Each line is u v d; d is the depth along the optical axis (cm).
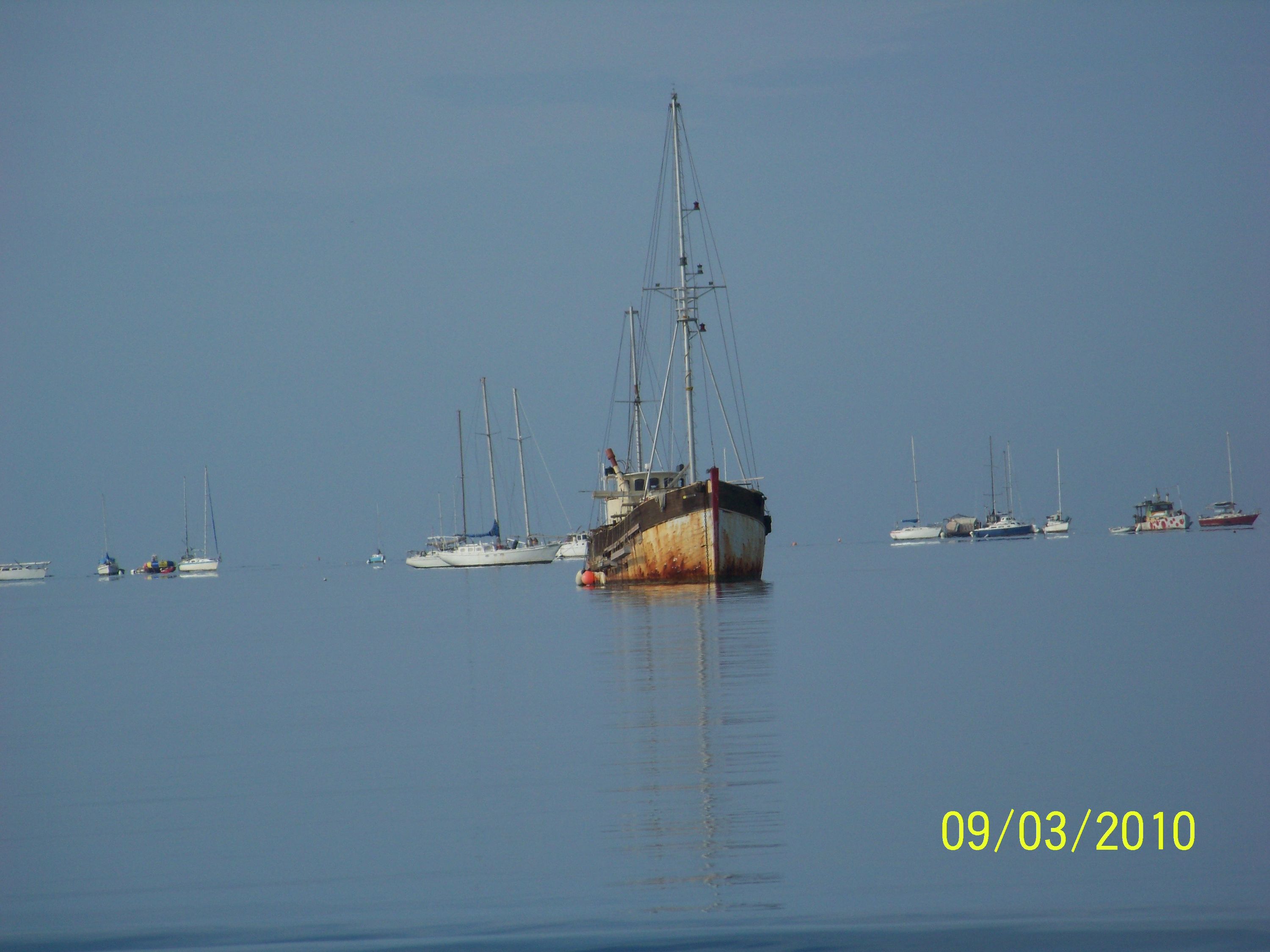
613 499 18475
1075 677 6600
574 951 2923
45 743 5747
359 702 6662
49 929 3188
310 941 3050
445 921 3131
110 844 3916
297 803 4322
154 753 5356
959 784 4222
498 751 4975
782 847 3594
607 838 3716
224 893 3406
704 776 4391
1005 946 2909
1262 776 4269
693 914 3114
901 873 3375
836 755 4659
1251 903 3144
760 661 7475
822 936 2966
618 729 5353
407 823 3972
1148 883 3294
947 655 7650
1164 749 4697
